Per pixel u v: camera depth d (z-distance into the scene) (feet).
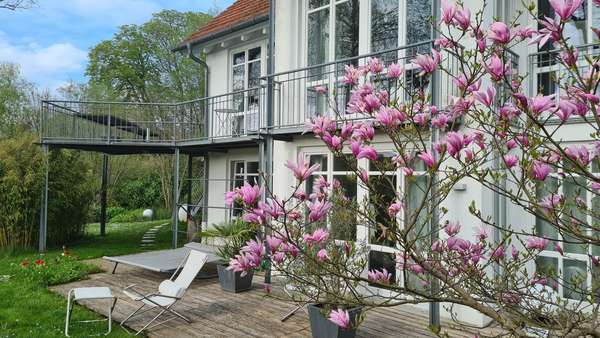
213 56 40.68
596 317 6.51
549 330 6.59
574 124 16.71
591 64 5.26
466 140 6.36
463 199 18.07
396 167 7.41
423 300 6.45
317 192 7.67
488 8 18.15
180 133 44.37
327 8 25.45
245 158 36.91
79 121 38.09
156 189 77.36
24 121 77.30
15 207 34.45
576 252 17.02
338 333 14.52
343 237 15.24
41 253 34.06
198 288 23.56
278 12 27.09
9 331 16.67
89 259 32.35
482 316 17.25
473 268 7.28
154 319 17.22
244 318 18.42
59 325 17.54
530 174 5.75
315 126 6.73
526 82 18.92
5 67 80.84
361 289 18.24
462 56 6.54
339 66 24.64
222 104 39.47
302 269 8.86
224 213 38.37
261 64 36.42
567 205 7.52
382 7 23.21
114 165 68.23
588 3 18.29
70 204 38.55
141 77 101.24
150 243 40.63
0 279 25.03
